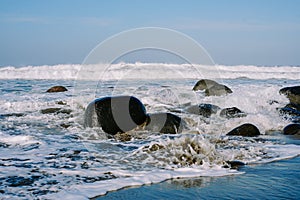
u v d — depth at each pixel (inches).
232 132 328.5
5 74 1072.2
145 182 187.5
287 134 337.1
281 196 169.8
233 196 169.9
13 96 574.9
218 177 198.4
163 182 188.7
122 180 189.5
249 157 242.1
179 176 198.2
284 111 453.7
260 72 1186.0
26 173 199.3
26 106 471.5
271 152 258.2
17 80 974.4
